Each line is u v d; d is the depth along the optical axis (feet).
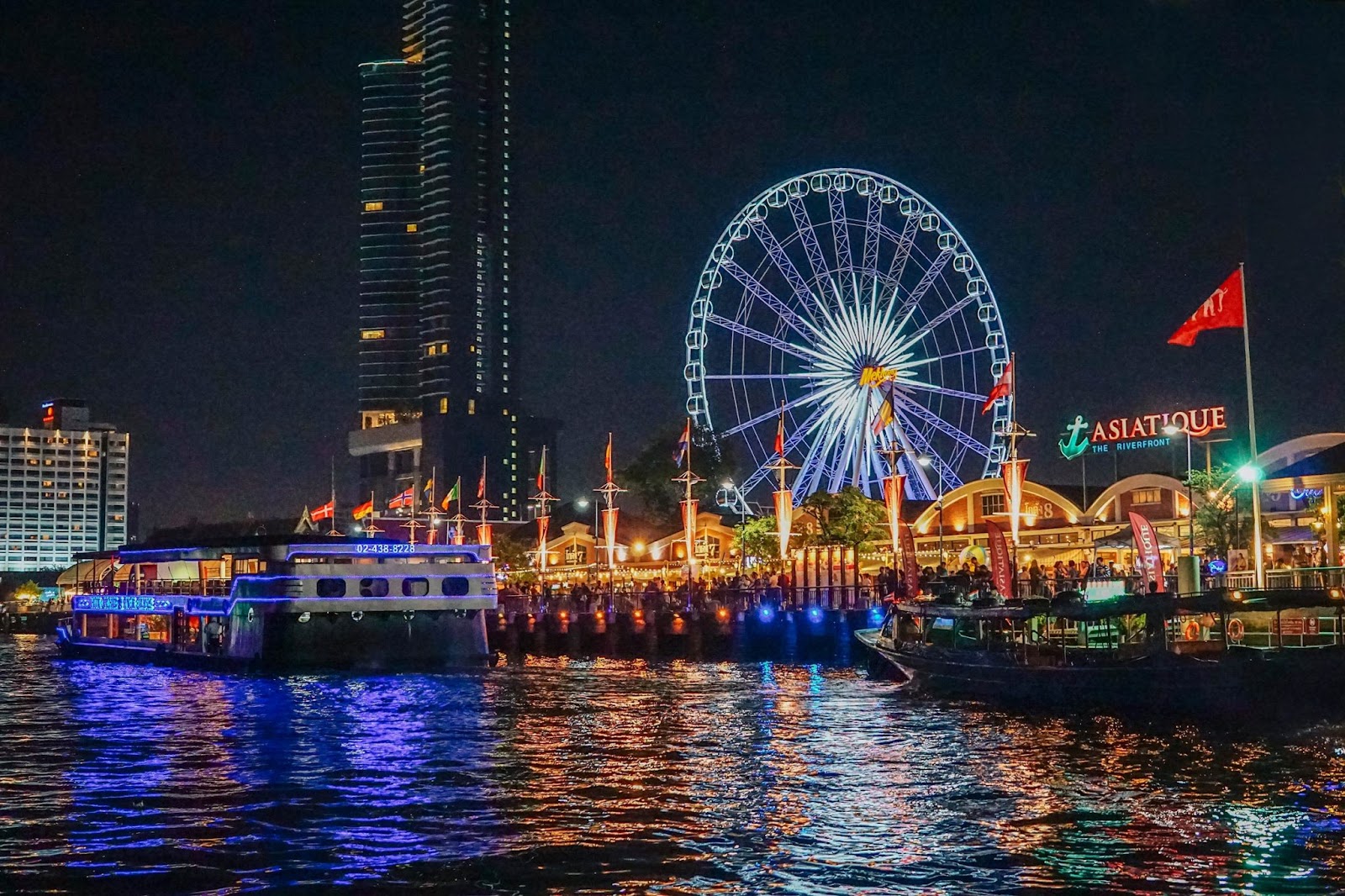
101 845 102.73
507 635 341.21
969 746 147.13
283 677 255.29
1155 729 156.87
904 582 255.50
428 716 185.16
